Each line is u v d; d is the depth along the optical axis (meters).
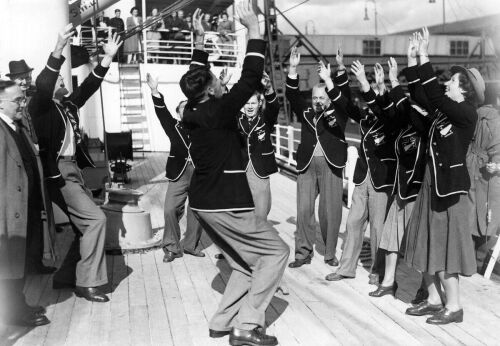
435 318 4.67
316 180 6.29
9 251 4.37
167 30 19.48
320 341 4.37
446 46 39.69
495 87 6.11
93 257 5.23
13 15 8.02
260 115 5.63
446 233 4.50
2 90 4.46
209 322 4.74
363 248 7.17
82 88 5.52
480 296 5.34
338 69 5.95
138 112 19.42
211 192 4.10
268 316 4.88
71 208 5.22
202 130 4.08
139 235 7.12
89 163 5.55
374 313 4.94
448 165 4.41
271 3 22.56
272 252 4.20
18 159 4.44
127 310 5.04
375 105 5.30
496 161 5.86
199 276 6.04
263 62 4.01
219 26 21.33
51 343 4.36
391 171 5.56
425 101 4.70
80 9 10.94
